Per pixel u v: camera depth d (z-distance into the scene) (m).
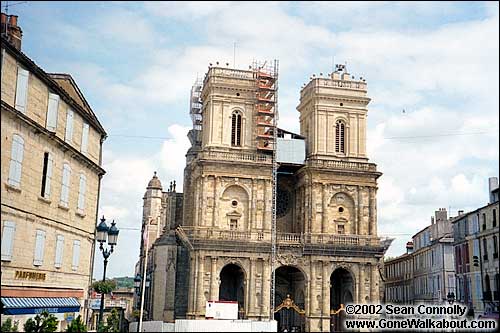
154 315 88.19
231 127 90.19
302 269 84.75
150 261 108.62
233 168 86.44
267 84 92.19
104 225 45.34
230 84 90.69
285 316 92.19
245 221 85.94
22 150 40.81
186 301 88.75
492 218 69.75
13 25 47.91
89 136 54.81
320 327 82.88
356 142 92.12
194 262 82.44
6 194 38.75
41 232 44.03
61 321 48.06
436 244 93.06
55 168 46.41
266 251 83.75
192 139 105.25
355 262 85.81
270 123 91.12
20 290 40.94
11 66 39.44
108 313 90.25
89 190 54.84
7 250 39.06
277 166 89.75
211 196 85.12
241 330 49.41
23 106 40.94
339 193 89.06
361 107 93.38
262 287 82.81
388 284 125.75
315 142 90.88
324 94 92.06
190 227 83.62
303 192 89.88
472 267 74.88
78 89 56.16
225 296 90.44
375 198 89.56
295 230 92.12
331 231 87.62
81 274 53.06
